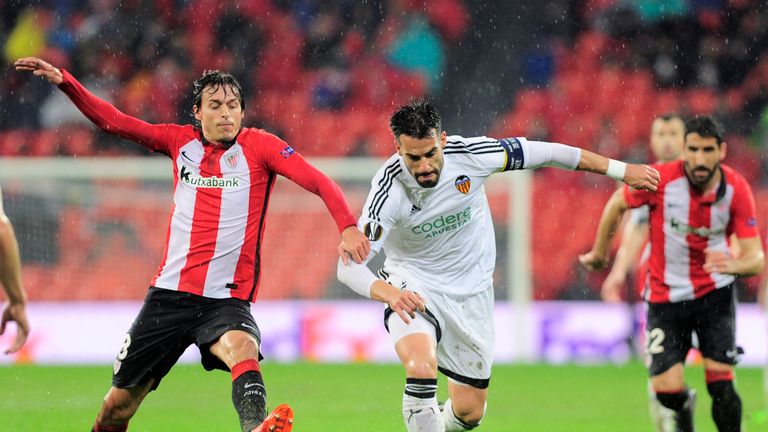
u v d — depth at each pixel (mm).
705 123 24219
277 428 17219
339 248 19281
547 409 34000
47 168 50688
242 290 20172
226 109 19891
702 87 68875
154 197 51312
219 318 19703
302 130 67312
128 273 50781
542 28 70875
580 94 68625
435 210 20531
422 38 70500
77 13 69125
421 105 19016
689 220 24578
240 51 69375
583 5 70875
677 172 24750
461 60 70375
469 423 22906
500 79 69812
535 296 54125
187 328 20047
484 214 21969
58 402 35188
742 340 49781
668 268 24906
